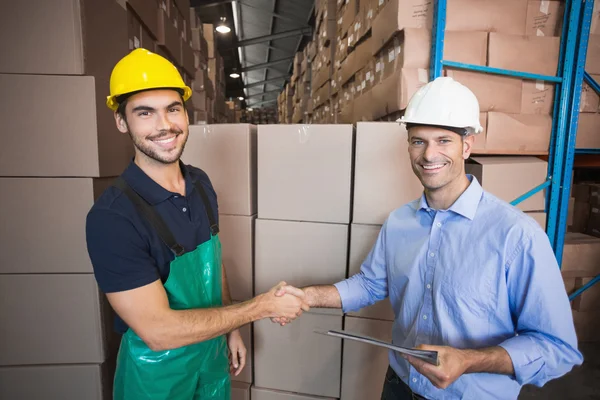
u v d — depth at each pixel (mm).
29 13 1158
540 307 703
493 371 684
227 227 1481
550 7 1646
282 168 1424
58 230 1262
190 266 880
